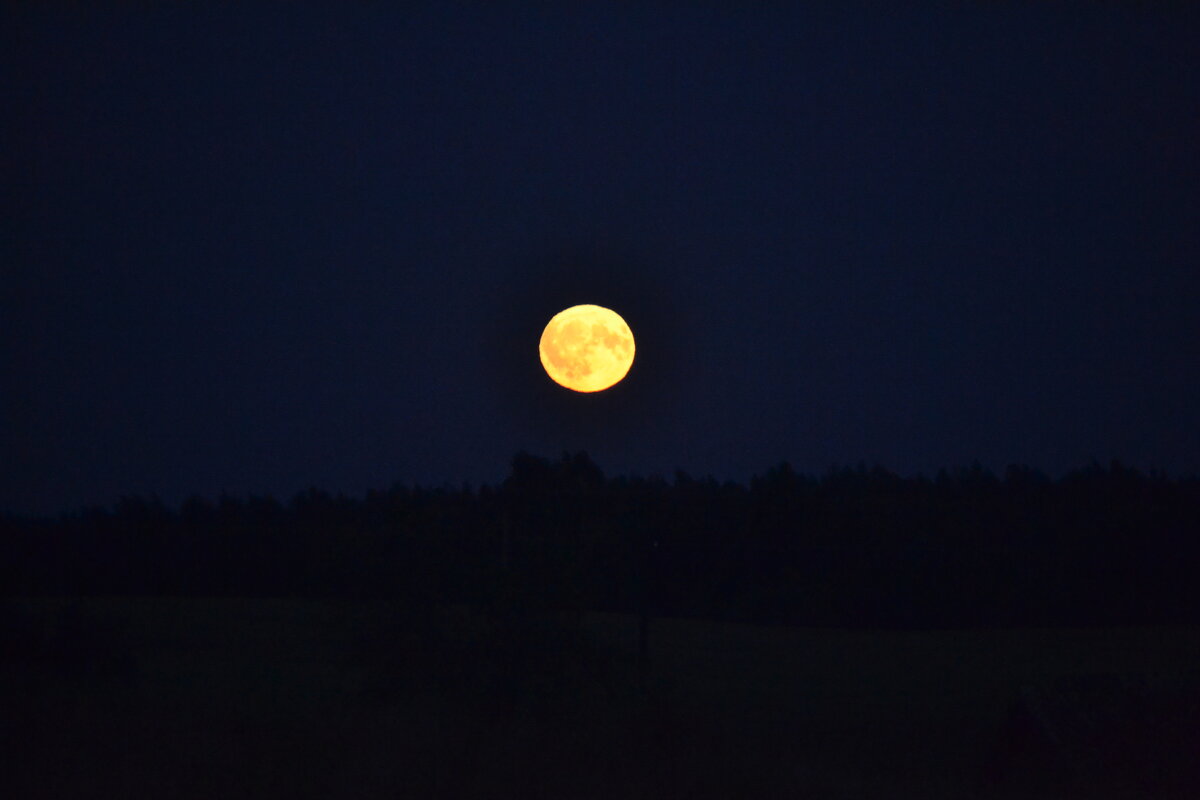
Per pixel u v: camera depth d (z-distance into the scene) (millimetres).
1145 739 40938
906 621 140750
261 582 149000
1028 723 45156
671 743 37719
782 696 74062
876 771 47969
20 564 89000
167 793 32406
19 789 32812
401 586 53469
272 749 35219
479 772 34188
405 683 51000
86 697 46750
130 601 130000
